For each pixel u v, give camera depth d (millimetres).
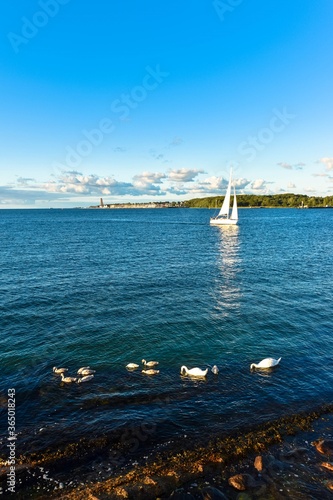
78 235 78125
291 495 8586
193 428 11266
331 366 15781
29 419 11680
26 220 164125
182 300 25766
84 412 12117
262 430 11172
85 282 30719
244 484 8867
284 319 21859
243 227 104250
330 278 32844
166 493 8656
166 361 16297
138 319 21781
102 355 16859
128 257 44938
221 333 19656
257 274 34750
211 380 14445
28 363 15953
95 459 9867
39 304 24406
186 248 54875
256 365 15570
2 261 40750
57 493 8602
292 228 98688
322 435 10969
